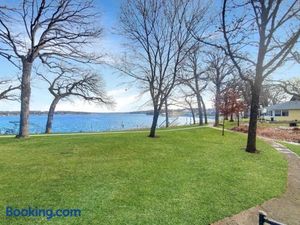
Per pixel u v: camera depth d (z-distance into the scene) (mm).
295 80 49688
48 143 17906
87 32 23031
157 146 17547
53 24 21500
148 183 9344
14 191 8195
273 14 15750
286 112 66625
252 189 9242
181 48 24078
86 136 23031
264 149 18562
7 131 38750
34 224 6203
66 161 12406
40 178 9562
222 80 43500
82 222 6383
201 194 8500
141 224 6418
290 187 9727
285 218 7195
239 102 38562
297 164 13922
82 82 39000
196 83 44656
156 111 23312
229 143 20953
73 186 8781
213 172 11180
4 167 11102
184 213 7098
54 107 37812
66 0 21359
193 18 23547
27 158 12984
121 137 22000
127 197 7980
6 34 19906
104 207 7242
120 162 12461
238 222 6816
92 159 12969
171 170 11234
